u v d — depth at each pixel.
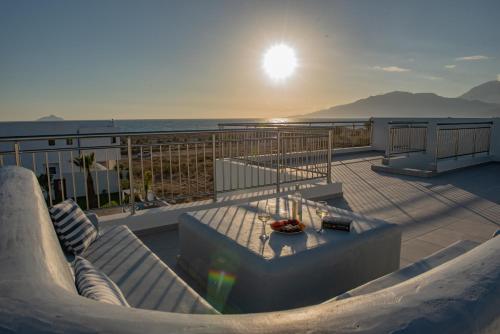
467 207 4.66
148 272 1.91
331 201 5.06
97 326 0.36
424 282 0.47
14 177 1.44
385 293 0.45
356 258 2.29
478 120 9.39
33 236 0.70
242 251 2.13
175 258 3.16
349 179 6.62
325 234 2.37
